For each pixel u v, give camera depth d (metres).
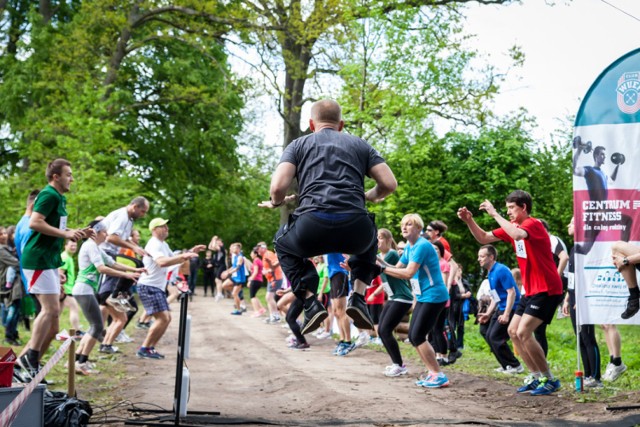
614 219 8.04
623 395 7.63
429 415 6.79
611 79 8.10
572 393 7.99
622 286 7.98
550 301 7.94
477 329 17.19
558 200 27.17
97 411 6.80
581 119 8.22
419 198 25.70
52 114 28.88
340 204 4.85
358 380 9.45
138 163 37.72
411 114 20.20
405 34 19.98
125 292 11.56
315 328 5.18
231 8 30.94
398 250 12.91
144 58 36.47
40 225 7.54
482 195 26.59
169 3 32.25
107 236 10.48
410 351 13.07
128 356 12.34
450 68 20.86
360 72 20.38
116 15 31.84
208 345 15.13
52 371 9.57
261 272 23.34
